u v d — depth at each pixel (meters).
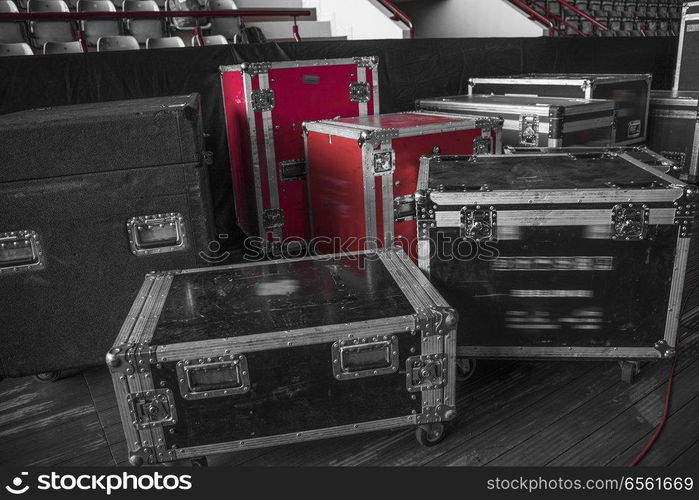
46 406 1.94
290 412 1.47
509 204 1.72
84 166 1.73
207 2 6.40
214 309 1.55
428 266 1.81
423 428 1.60
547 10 7.79
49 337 1.88
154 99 2.39
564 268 1.77
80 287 1.85
